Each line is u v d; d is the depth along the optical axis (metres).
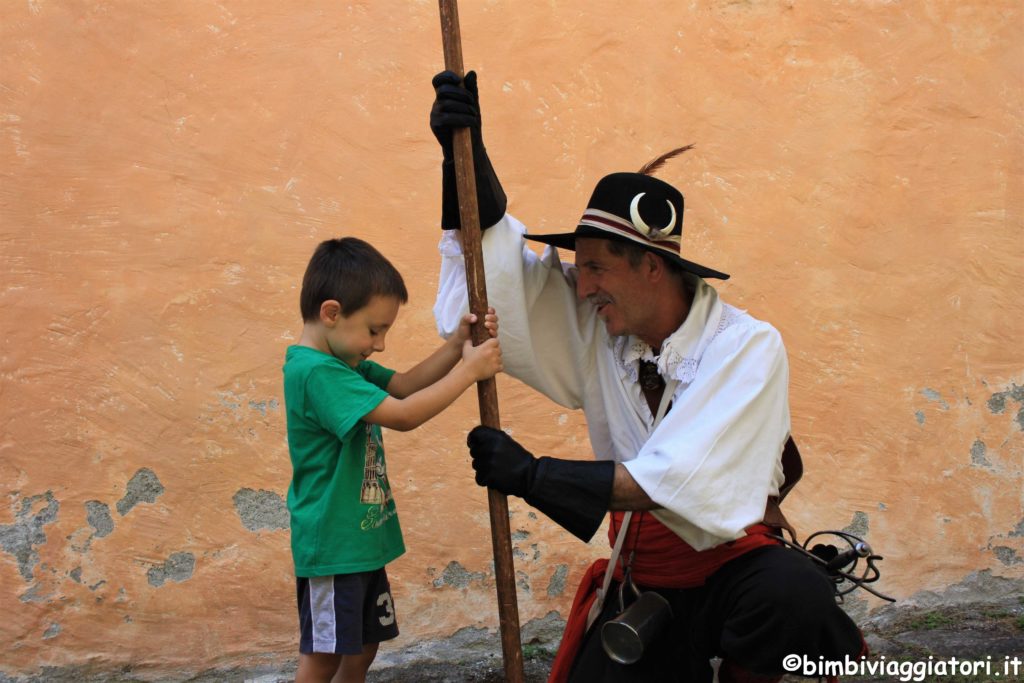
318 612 2.59
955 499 4.06
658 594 2.46
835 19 4.03
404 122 3.64
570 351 2.63
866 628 3.89
